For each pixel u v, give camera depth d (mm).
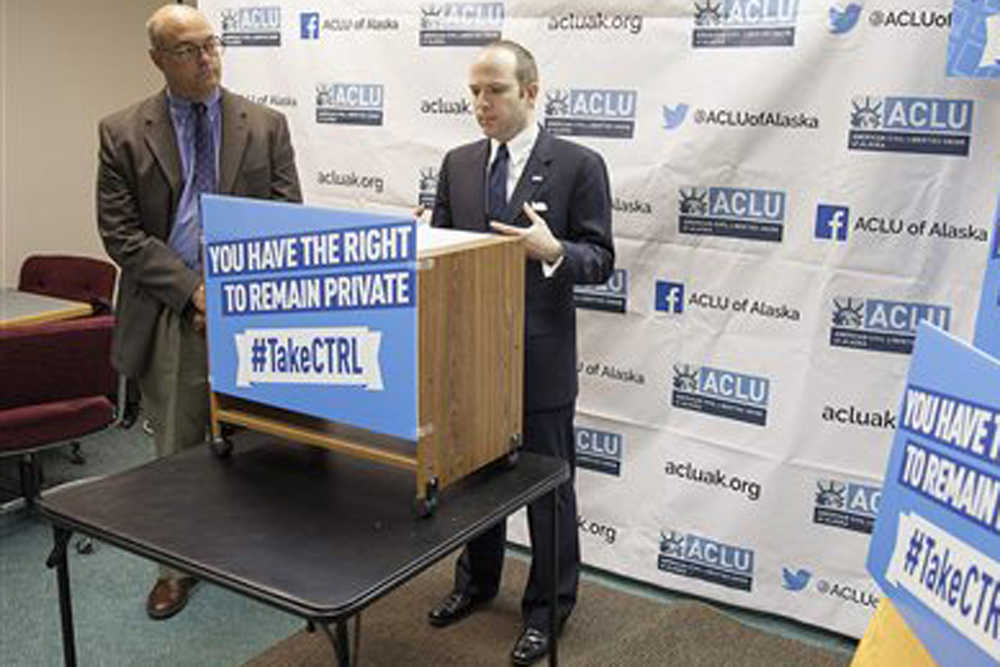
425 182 3041
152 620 2568
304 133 3262
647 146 2611
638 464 2781
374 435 1596
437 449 1491
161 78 4812
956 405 1182
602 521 2873
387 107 3066
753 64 2424
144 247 2406
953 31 2109
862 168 2326
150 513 1525
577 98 2697
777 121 2418
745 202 2498
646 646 2402
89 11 4453
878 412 2406
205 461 1746
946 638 1153
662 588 2803
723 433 2631
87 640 2465
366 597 1262
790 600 2602
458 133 2953
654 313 2680
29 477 3189
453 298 1465
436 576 2783
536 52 2738
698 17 2484
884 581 1342
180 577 2627
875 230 2336
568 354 2219
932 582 1200
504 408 1663
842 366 2432
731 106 2471
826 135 2361
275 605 1269
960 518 1146
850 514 2477
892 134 2279
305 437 1615
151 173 2396
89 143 4566
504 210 2172
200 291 2393
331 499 1577
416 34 2961
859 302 2387
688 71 2521
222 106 2447
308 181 3291
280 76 3275
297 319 1523
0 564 2867
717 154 2510
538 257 1989
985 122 2176
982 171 2199
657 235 2635
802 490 2533
